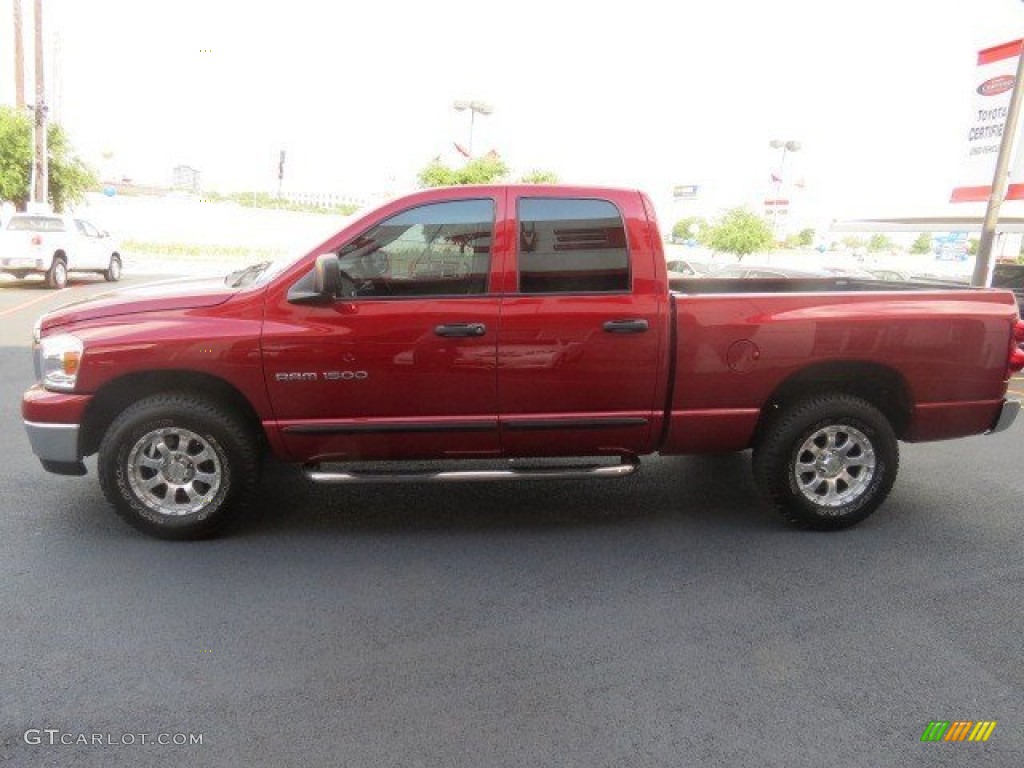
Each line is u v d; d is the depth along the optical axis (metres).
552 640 3.69
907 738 3.02
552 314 4.65
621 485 5.96
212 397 4.74
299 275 4.59
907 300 4.98
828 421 4.93
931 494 5.90
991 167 16.12
